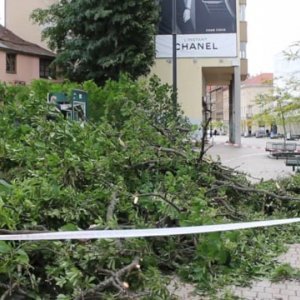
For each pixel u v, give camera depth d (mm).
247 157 22141
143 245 4320
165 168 6727
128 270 3932
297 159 14445
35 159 5828
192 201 5238
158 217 5098
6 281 3730
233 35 28750
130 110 8164
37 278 3947
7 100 9430
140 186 6125
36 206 4418
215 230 4289
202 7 28594
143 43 24938
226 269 4859
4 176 5918
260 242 5648
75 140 6219
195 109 28719
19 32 35438
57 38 26828
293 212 7051
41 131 6242
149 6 24797
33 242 3922
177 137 7855
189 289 4457
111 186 5258
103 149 6457
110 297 3668
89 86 13273
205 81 35969
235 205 7012
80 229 4406
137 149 6574
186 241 4973
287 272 4875
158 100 8992
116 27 24328
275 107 12297
